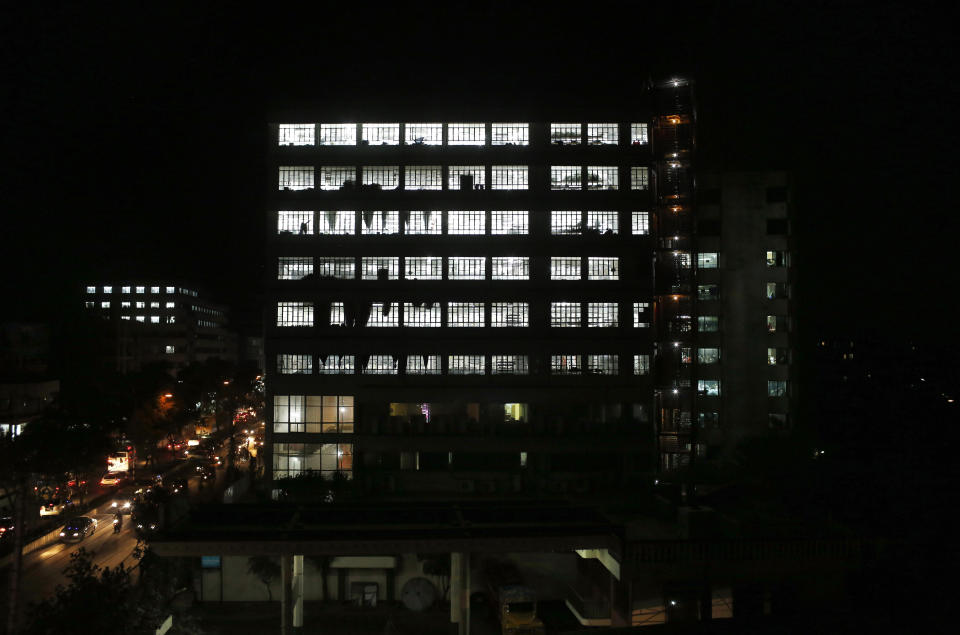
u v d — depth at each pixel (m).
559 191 51.16
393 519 24.78
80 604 21.22
